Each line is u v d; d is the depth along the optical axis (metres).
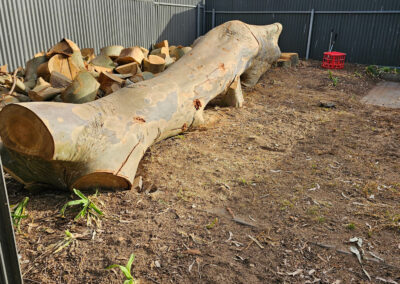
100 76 5.59
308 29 11.80
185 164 4.21
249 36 7.26
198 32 13.35
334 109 6.73
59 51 6.31
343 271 2.44
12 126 2.87
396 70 9.99
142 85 4.41
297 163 4.28
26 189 3.52
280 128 5.62
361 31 10.84
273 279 2.36
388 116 6.27
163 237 2.79
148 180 3.80
